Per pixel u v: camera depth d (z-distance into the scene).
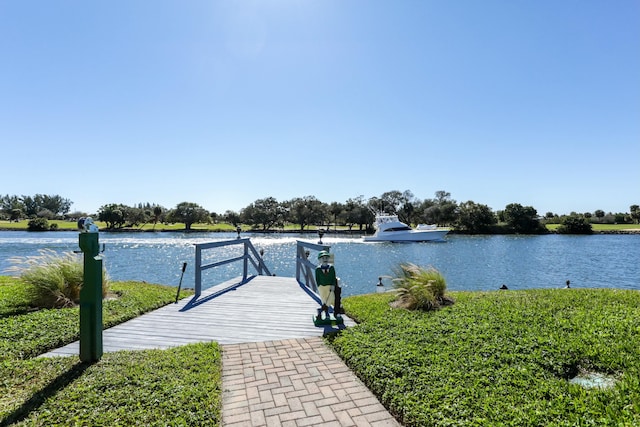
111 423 2.37
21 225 70.12
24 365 3.26
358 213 67.75
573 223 58.22
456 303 5.89
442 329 4.32
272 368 3.46
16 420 2.40
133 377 3.03
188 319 5.16
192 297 6.65
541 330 4.11
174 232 68.25
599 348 3.46
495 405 2.54
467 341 3.86
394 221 45.94
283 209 80.00
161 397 2.71
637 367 3.05
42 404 2.58
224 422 2.53
